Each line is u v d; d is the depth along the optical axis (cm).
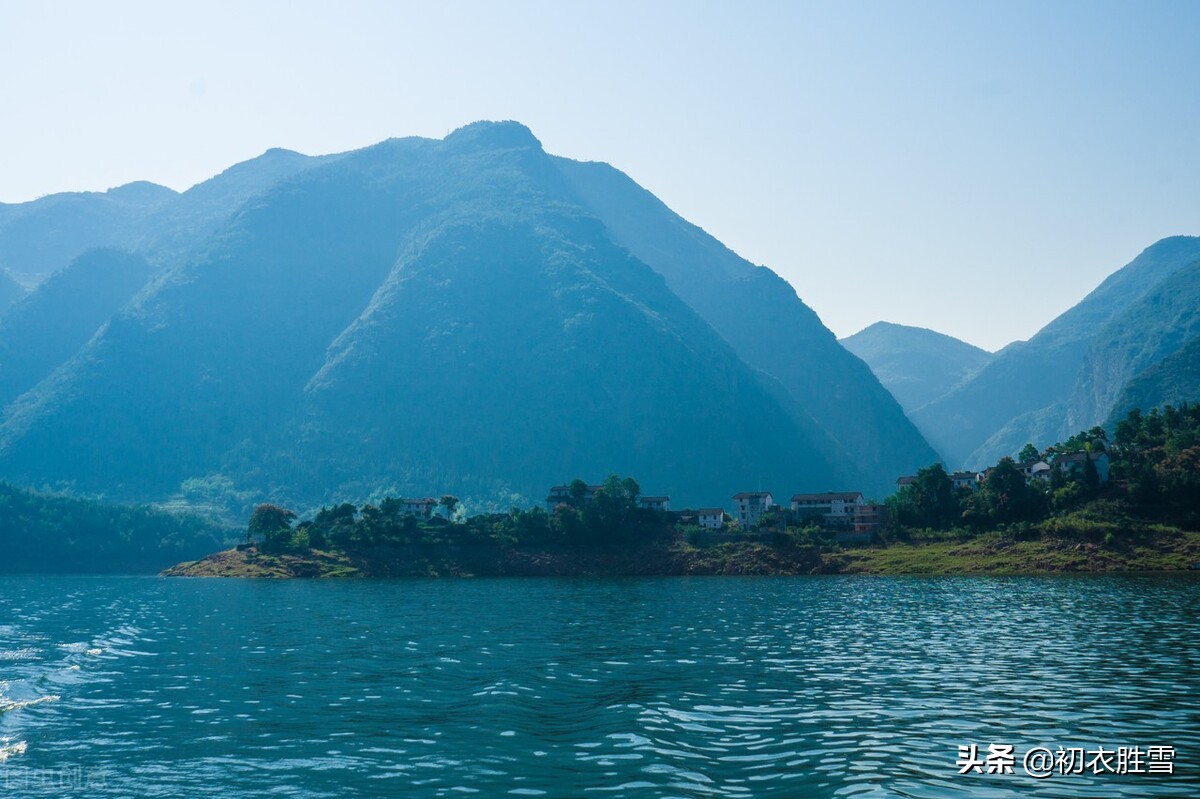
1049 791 4097
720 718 5584
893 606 12800
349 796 4222
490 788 4291
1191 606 11762
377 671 7638
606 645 9088
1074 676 6856
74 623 12194
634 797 4109
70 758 4941
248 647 9306
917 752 4731
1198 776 4306
